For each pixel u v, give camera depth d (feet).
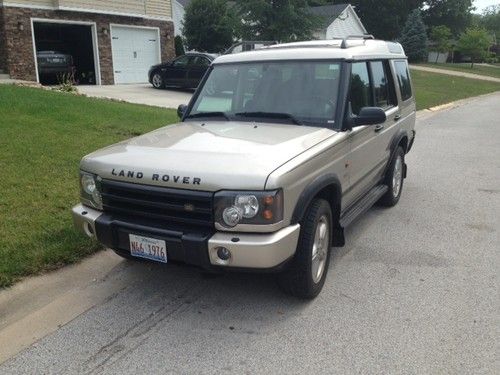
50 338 12.16
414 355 11.48
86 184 13.60
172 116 40.09
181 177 11.78
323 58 16.11
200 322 12.89
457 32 222.89
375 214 21.79
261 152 12.48
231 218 11.48
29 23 60.34
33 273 14.87
